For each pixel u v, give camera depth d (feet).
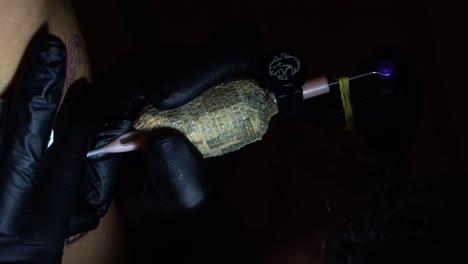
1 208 0.99
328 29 1.78
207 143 1.10
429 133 1.48
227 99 1.07
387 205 0.98
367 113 1.19
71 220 1.20
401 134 1.30
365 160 1.26
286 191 1.48
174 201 1.13
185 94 1.08
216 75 1.09
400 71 1.15
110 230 1.41
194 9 1.84
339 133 1.45
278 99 1.11
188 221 1.44
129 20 1.80
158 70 1.13
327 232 1.06
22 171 0.99
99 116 1.16
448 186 1.33
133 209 1.38
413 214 0.95
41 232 1.09
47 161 1.13
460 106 1.40
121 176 1.37
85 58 1.29
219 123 1.07
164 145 1.06
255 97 1.07
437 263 0.89
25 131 0.98
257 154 1.65
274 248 1.24
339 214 1.09
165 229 1.43
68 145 1.14
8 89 0.99
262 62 1.12
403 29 1.69
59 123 1.15
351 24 1.76
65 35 1.15
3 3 0.89
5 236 1.02
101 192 1.23
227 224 1.57
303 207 1.27
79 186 1.15
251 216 1.61
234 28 1.14
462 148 1.38
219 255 1.51
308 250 1.16
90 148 1.16
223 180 1.42
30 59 0.97
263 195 1.62
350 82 1.14
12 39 0.94
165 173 1.08
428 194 1.00
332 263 0.98
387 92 1.14
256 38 1.15
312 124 1.57
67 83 1.17
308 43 1.78
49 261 1.09
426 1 1.61
